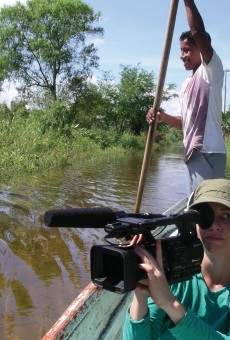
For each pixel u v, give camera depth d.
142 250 1.64
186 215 1.76
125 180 14.77
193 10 3.61
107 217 1.67
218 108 3.98
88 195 11.64
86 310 2.89
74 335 2.68
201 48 3.74
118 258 1.61
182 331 1.71
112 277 1.62
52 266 6.31
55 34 31.50
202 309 1.96
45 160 15.98
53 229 7.91
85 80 32.34
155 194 12.48
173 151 33.47
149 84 36.81
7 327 4.66
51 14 31.06
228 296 1.94
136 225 1.62
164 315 1.95
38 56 31.48
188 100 4.06
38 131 19.69
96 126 34.47
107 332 2.79
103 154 24.06
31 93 31.62
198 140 4.00
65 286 5.68
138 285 1.70
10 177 12.84
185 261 1.74
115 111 36.22
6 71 31.66
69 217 1.62
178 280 1.75
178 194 12.65
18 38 31.64
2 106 24.98
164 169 19.39
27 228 7.96
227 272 1.92
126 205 10.86
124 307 3.09
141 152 28.67
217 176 4.06
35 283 5.72
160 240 1.70
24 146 16.14
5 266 6.20
